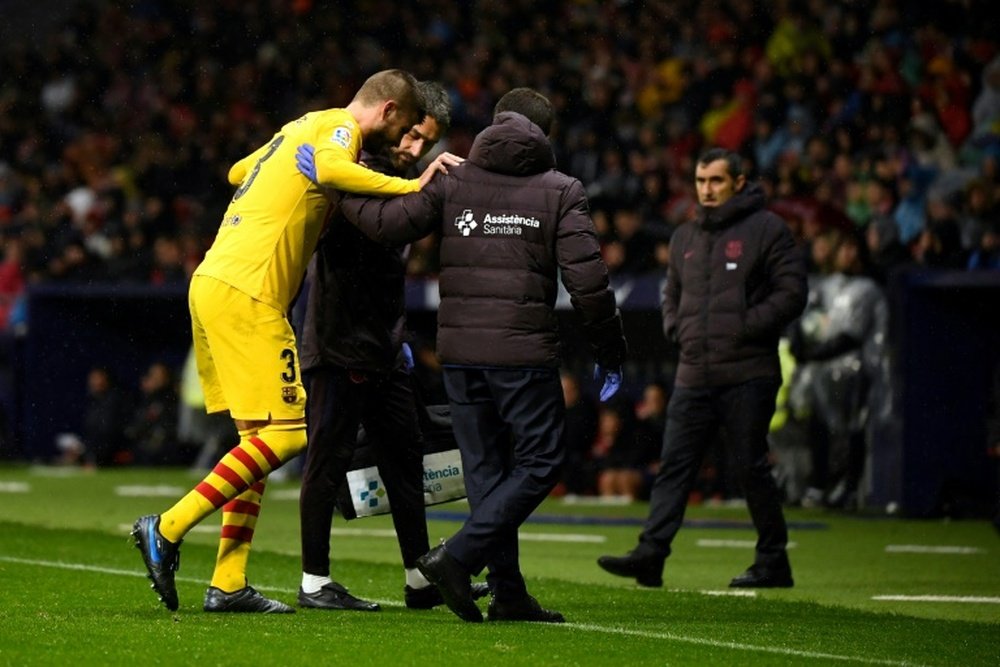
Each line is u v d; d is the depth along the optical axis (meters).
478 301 21.84
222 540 22.70
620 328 22.00
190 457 64.31
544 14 75.56
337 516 42.91
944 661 19.98
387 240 22.05
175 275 66.75
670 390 54.00
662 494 28.88
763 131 60.88
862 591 29.05
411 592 24.03
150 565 21.61
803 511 46.91
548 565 33.09
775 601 26.08
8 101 89.56
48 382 65.81
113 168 84.06
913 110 56.59
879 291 46.59
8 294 75.50
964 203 49.59
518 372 21.70
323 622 21.81
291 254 22.25
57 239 77.31
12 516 42.75
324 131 22.23
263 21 86.06
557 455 21.80
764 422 28.75
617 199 57.59
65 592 25.11
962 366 46.28
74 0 99.12
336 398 23.39
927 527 42.38
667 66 65.94
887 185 51.75
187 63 87.12
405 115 23.03
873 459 47.09
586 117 67.81
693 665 18.75
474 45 77.88
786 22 63.28
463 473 22.66
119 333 67.12
